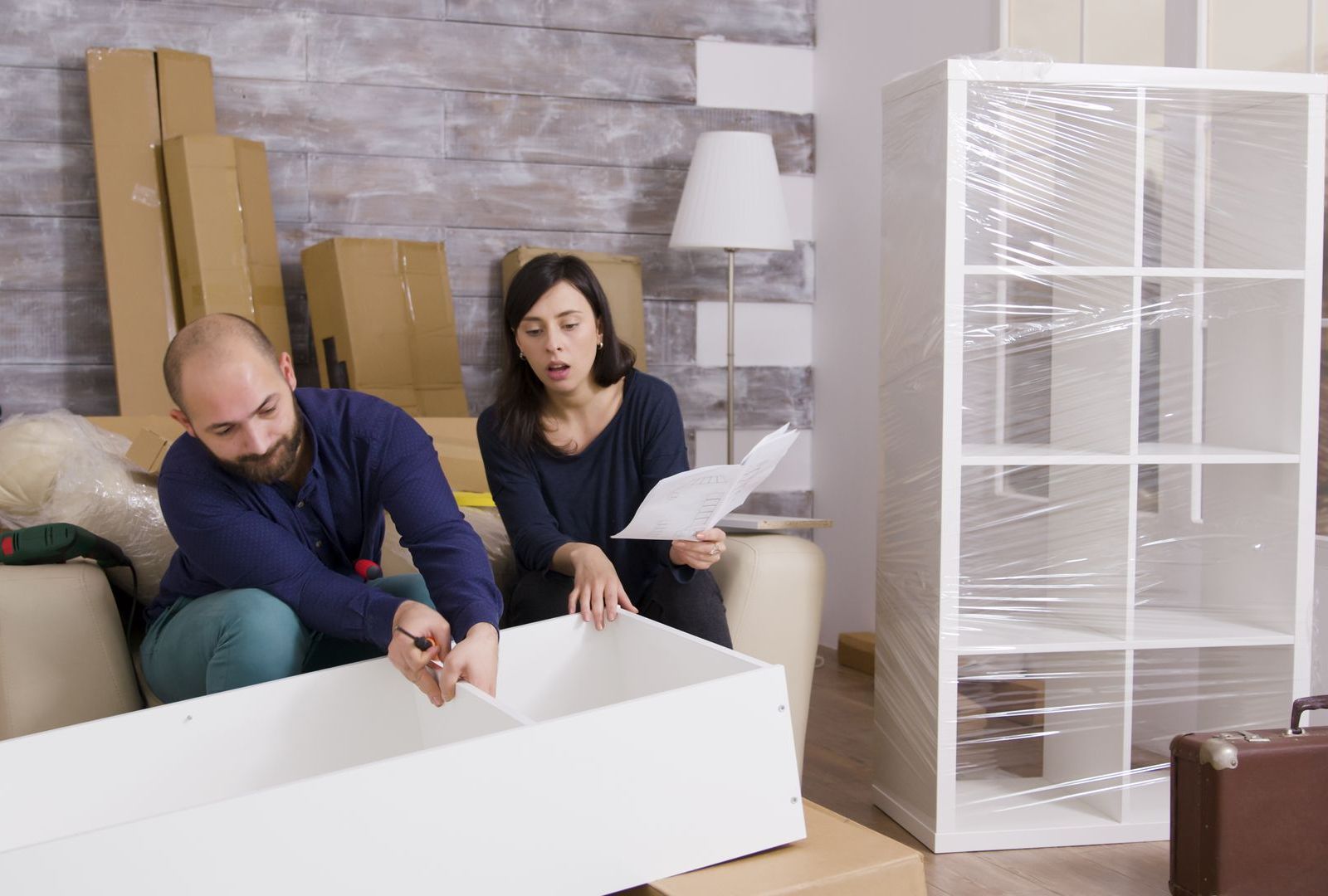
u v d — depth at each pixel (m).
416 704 1.52
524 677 1.64
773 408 3.55
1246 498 2.09
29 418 2.03
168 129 2.84
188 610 1.68
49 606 1.76
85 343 2.93
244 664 1.57
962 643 1.98
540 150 3.29
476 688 1.38
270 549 1.63
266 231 2.88
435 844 1.13
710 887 1.23
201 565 1.66
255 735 1.42
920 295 2.04
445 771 1.13
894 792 2.15
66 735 1.32
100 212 2.79
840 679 3.10
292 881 1.06
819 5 3.50
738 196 3.09
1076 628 2.07
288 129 3.07
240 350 1.51
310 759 1.46
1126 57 2.49
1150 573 2.29
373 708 1.49
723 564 2.08
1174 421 2.22
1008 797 2.10
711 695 1.29
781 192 3.18
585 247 3.34
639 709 1.24
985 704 2.36
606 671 1.69
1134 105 1.99
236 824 1.05
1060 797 2.11
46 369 2.90
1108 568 2.03
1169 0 2.37
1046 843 1.99
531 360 2.00
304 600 1.61
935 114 1.97
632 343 3.22
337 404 1.73
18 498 1.93
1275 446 2.03
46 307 2.89
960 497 2.02
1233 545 2.12
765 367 3.54
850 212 3.36
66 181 2.90
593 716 1.22
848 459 3.40
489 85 3.23
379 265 2.93
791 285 3.55
